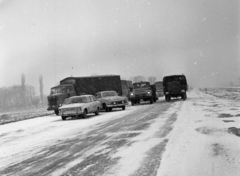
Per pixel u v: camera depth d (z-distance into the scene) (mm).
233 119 9391
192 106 16828
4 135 11039
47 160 5566
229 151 5070
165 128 8555
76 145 6977
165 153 5289
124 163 4805
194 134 7016
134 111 17562
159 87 46250
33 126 13867
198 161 4578
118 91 27625
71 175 4340
